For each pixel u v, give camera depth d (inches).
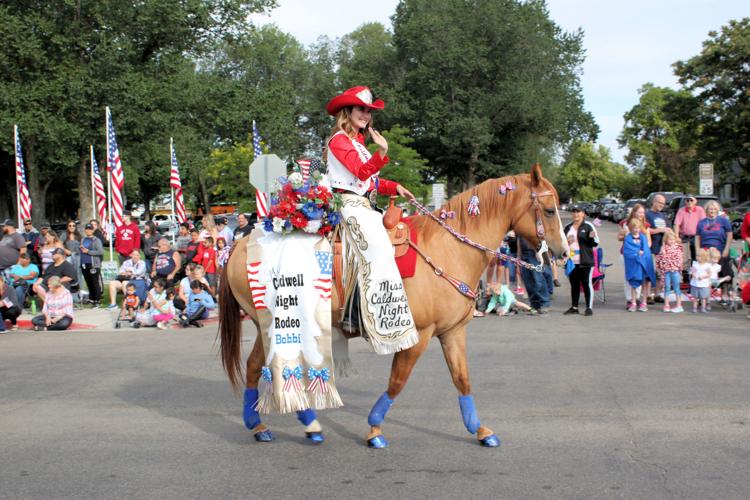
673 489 185.3
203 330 518.9
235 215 1488.7
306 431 237.1
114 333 516.7
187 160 1314.0
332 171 220.5
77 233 729.6
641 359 351.3
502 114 1815.9
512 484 191.8
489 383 308.2
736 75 1700.3
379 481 197.2
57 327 536.7
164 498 188.5
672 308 533.0
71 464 217.9
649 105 3024.1
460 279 219.9
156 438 244.4
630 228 522.3
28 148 1334.9
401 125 1857.8
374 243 213.5
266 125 1284.4
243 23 1295.5
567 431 237.1
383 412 226.7
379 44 2255.2
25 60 1132.5
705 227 534.9
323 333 216.5
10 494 193.6
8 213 1955.0
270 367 218.4
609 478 194.1
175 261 625.6
